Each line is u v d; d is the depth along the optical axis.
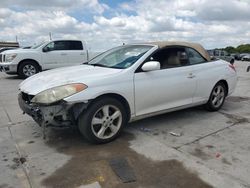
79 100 3.91
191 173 3.43
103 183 3.22
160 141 4.43
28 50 12.37
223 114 5.96
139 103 4.61
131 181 3.25
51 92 3.90
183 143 4.36
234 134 4.77
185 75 5.23
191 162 3.71
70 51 13.09
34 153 3.99
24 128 5.03
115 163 3.67
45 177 3.35
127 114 4.55
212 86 5.83
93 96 4.02
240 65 25.02
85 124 4.07
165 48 5.09
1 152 4.02
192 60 5.55
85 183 3.22
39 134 4.72
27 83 4.58
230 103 7.01
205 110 6.16
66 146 4.22
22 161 3.75
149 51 4.86
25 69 12.33
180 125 5.21
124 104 4.49
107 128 4.32
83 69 4.81
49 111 3.87
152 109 4.83
